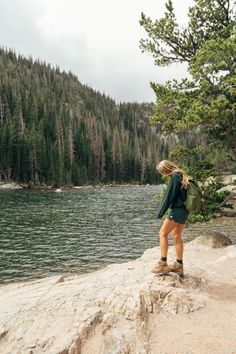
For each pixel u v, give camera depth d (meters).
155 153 146.88
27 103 128.75
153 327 5.42
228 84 13.05
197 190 6.45
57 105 150.62
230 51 12.35
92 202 51.34
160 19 15.33
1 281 14.97
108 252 20.11
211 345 4.90
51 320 5.35
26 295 6.63
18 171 92.62
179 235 6.81
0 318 5.54
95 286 6.47
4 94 124.38
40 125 113.06
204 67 13.02
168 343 5.00
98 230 27.47
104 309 5.58
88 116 171.38
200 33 15.53
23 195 65.12
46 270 16.59
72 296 5.97
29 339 5.03
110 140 136.25
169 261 8.22
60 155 99.69
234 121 13.51
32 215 36.06
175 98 14.40
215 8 15.05
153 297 5.96
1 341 5.12
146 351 4.81
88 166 117.00
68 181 100.81
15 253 20.03
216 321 5.55
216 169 14.41
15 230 27.50
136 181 131.62
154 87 15.01
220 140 14.85
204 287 6.98
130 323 5.30
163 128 14.61
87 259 18.58
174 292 6.08
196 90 14.23
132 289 6.06
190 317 5.70
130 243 22.47
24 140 94.81
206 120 12.92
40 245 22.12
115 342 4.91
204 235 12.94
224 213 13.77
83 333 5.01
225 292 6.86
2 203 48.50
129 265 8.29
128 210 40.88
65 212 38.69
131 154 134.25
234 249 11.40
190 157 15.09
